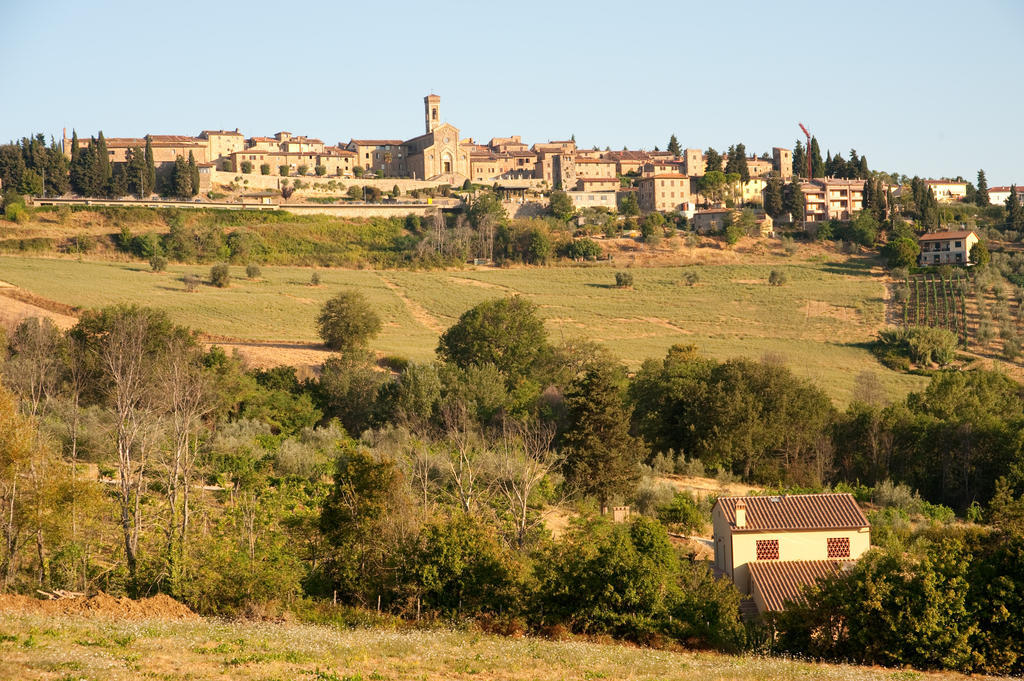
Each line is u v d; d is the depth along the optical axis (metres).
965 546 59.31
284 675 37.59
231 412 128.12
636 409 135.88
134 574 61.84
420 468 88.12
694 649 55.50
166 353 124.12
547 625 57.53
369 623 56.44
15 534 63.06
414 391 128.38
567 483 100.31
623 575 57.94
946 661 51.31
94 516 66.94
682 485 113.75
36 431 71.75
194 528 72.88
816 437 129.50
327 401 138.88
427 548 61.75
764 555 74.44
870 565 55.59
